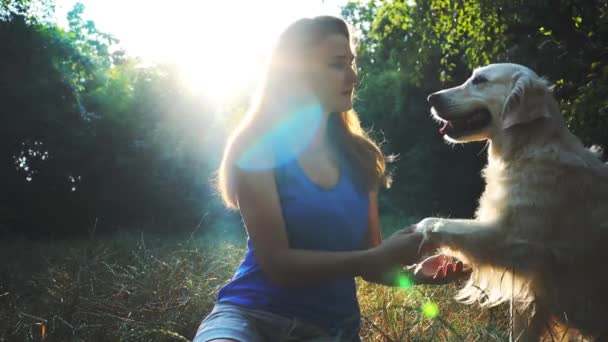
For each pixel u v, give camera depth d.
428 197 28.98
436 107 5.36
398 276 3.03
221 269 6.86
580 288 4.39
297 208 2.65
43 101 27.59
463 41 13.97
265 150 2.63
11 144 27.73
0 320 5.28
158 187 28.53
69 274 6.13
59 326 4.88
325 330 2.68
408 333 3.94
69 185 28.94
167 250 9.49
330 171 2.79
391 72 30.69
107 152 29.09
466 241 4.40
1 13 27.33
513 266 4.36
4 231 26.08
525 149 4.62
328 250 2.70
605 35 11.98
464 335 4.34
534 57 13.46
